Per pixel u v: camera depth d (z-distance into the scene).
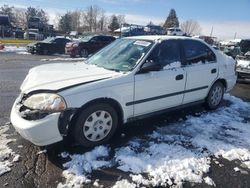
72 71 4.07
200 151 3.81
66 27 80.12
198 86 5.04
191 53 4.95
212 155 3.72
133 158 3.51
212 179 3.19
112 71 4.06
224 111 5.67
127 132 4.36
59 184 2.99
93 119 3.71
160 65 4.32
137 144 3.95
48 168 3.27
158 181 3.08
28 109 3.38
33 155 3.54
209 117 5.23
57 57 18.73
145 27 37.78
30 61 14.75
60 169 3.26
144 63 4.12
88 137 3.71
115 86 3.78
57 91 3.37
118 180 3.09
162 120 4.95
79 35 43.62
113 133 3.97
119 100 3.86
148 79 4.13
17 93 6.68
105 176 3.15
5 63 13.09
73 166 3.30
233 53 15.62
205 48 5.27
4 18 46.09
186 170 3.32
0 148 3.68
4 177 3.08
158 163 3.44
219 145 4.01
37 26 52.53
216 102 5.67
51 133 3.33
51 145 3.77
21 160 3.42
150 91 4.20
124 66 4.16
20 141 3.91
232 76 5.86
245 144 4.11
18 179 3.05
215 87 5.53
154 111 4.41
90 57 5.03
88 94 3.54
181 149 3.84
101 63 4.50
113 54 4.60
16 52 20.97
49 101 3.32
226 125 4.85
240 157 3.70
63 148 3.72
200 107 5.80
